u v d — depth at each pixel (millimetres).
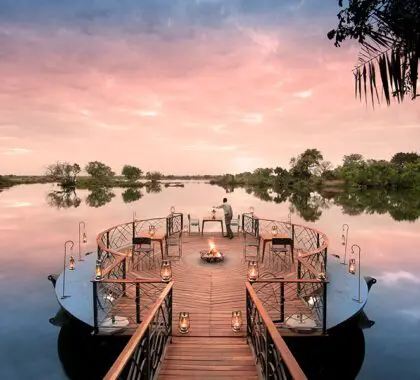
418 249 13664
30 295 9062
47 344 6660
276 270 8586
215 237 12656
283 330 5273
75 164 66688
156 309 3855
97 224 19266
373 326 7469
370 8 2049
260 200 34812
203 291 7160
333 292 6906
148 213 23500
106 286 6238
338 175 55531
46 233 16797
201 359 4445
